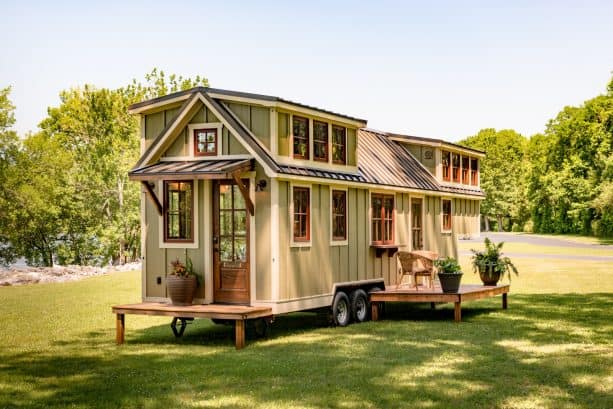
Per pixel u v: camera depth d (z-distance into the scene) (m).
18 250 36.22
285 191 12.08
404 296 14.35
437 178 18.95
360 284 14.50
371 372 8.98
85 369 9.62
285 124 12.32
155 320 15.20
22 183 33.69
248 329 13.28
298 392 8.00
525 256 35.28
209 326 14.29
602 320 13.91
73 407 7.57
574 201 57.25
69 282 23.55
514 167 77.12
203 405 7.53
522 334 12.18
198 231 12.35
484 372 8.91
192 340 12.29
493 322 13.89
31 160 34.66
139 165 12.74
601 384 8.22
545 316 14.69
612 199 47.00
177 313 11.44
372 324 14.00
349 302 14.09
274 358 10.09
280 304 11.82
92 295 19.56
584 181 55.38
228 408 7.39
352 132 14.72
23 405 7.69
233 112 12.37
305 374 8.95
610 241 48.84
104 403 7.72
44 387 8.55
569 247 42.84
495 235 62.12
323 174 13.09
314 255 12.91
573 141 57.84
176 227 12.63
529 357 9.92
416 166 18.83
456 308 14.02
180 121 12.47
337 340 11.79
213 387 8.35
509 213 76.06
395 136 19.42
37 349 11.41
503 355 10.09
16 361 10.30
